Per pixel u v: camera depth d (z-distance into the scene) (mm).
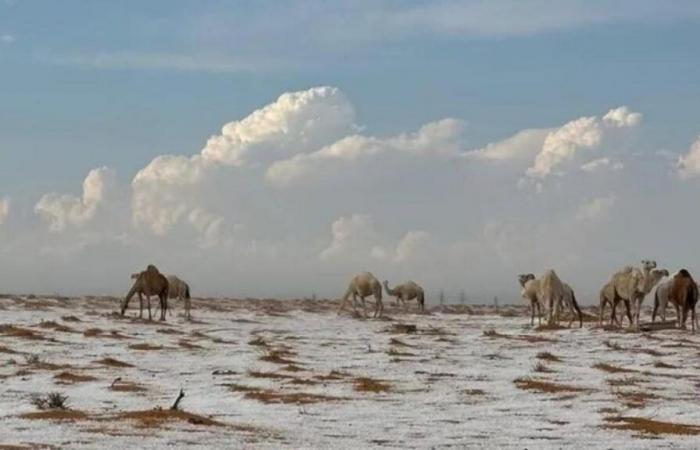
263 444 17641
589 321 64062
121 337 43844
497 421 22094
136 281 56969
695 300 52469
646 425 21391
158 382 28547
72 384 27500
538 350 41688
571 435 20031
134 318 57188
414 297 84688
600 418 22625
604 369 33844
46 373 29750
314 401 25047
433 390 27844
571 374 32406
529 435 20000
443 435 19859
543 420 22266
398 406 24531
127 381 28422
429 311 84688
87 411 21812
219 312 72875
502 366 34969
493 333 50875
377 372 32312
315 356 37750
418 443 18688
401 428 20781
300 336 49375
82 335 44281
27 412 21297
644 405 24969
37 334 43562
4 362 32562
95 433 17953
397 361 36094
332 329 56875
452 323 66188
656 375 32375
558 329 54781
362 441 18750
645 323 56156
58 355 35625
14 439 17156
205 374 30812
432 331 54781
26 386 26875
